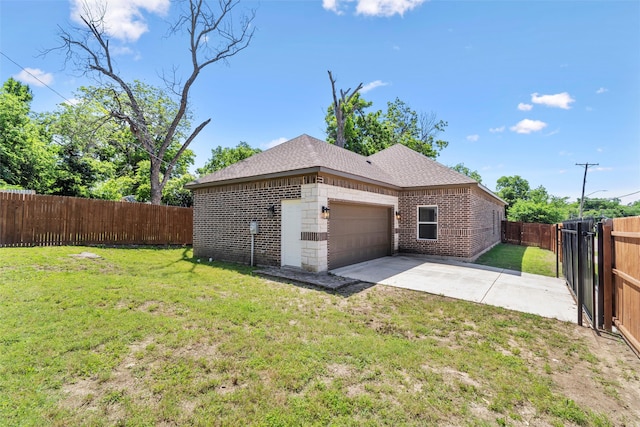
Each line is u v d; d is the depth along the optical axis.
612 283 4.67
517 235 19.45
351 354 3.75
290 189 9.02
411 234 12.72
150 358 3.48
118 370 3.20
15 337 3.74
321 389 2.98
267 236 9.57
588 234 5.05
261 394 2.86
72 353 3.48
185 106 19.47
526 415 2.73
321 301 6.05
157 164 19.25
